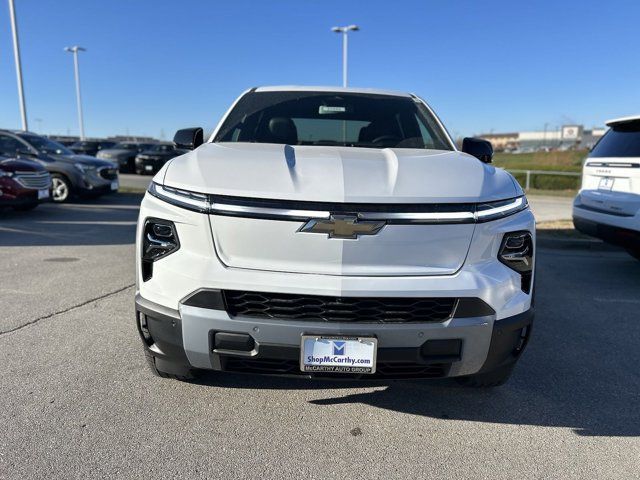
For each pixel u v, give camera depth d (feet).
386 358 7.52
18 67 66.03
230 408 9.18
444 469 7.66
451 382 10.52
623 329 13.97
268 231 7.48
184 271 7.64
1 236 25.50
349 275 7.43
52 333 12.35
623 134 19.60
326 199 7.43
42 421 8.52
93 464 7.47
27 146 40.29
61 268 18.93
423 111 13.00
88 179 40.11
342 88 13.75
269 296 7.45
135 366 10.66
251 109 12.57
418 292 7.37
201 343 7.63
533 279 8.45
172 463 7.57
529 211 8.57
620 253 25.86
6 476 7.13
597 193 19.97
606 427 8.98
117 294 15.64
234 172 7.98
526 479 7.48
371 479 7.38
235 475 7.36
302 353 7.40
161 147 81.46
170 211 7.82
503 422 9.07
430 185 7.87
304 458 7.82
